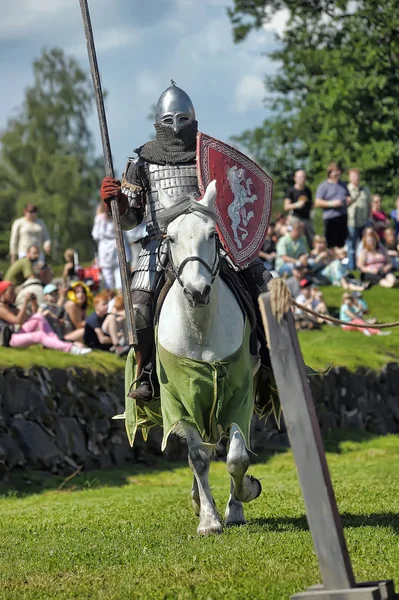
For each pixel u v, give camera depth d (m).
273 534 10.39
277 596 7.57
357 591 6.65
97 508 14.35
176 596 7.80
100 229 28.50
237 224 11.14
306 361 24.78
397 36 43.56
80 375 20.17
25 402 18.89
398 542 9.81
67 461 19.22
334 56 45.72
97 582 8.50
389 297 31.84
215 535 10.37
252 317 10.81
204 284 9.59
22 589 8.45
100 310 22.11
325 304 29.36
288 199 30.97
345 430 24.78
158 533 11.02
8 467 18.11
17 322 20.89
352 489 14.79
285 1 45.53
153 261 11.10
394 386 26.83
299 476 6.88
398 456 21.80
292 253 28.77
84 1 11.58
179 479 19.67
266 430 22.95
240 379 10.27
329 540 6.81
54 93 110.00
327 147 45.88
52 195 105.94
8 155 108.94
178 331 10.14
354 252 33.28
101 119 11.45
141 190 11.41
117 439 20.50
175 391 10.28
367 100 44.66
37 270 23.64
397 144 45.25
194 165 11.27
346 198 32.28
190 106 11.38
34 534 11.70
